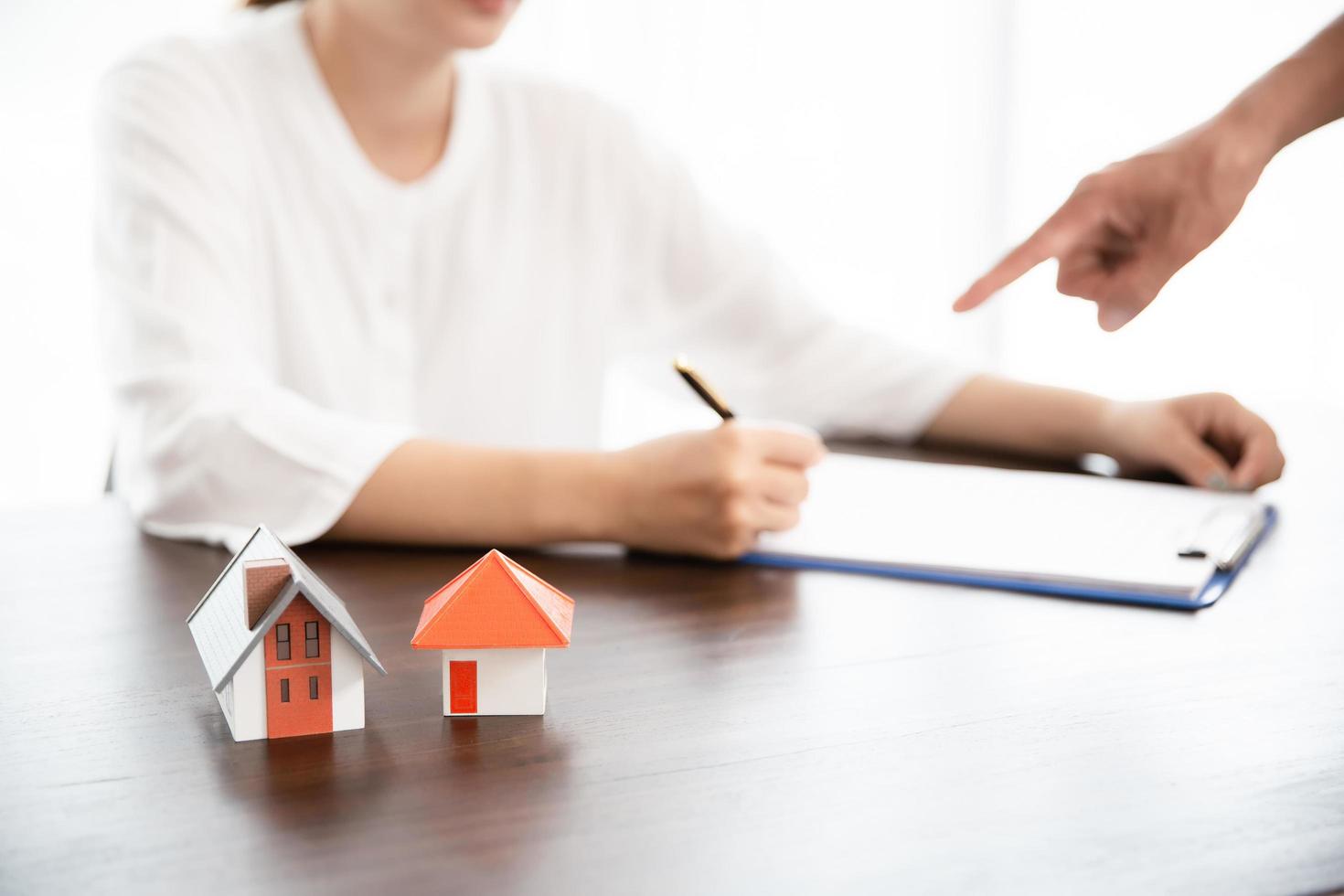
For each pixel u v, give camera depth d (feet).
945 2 8.35
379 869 1.23
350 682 1.60
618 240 4.49
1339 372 7.56
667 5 7.64
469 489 2.49
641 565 2.45
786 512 2.49
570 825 1.33
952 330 8.71
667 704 1.70
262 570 1.55
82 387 6.63
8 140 6.32
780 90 8.00
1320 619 2.11
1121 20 8.41
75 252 6.52
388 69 3.84
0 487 6.57
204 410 2.69
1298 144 7.56
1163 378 8.34
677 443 2.48
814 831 1.31
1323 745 1.55
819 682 1.79
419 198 4.03
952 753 1.53
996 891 1.18
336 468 2.53
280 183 3.80
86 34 6.35
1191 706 1.69
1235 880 1.21
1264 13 7.77
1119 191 2.40
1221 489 3.08
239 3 4.35
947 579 2.34
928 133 8.47
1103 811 1.36
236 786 1.43
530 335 4.32
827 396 4.00
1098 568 2.31
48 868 1.23
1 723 1.61
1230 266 7.93
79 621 2.05
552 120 4.36
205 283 3.14
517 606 1.64
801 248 8.27
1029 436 3.60
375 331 3.96
